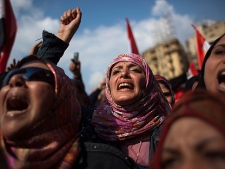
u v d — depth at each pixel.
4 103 1.47
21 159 1.34
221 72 1.46
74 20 2.40
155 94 2.07
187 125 0.89
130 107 1.95
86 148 1.65
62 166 1.43
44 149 1.41
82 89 3.40
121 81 2.03
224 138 0.83
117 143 1.91
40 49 2.26
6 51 3.87
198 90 0.99
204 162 0.85
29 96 1.44
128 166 1.61
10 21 3.97
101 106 2.19
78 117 1.76
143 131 1.88
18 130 1.38
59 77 1.59
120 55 2.25
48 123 1.49
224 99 0.90
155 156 1.01
